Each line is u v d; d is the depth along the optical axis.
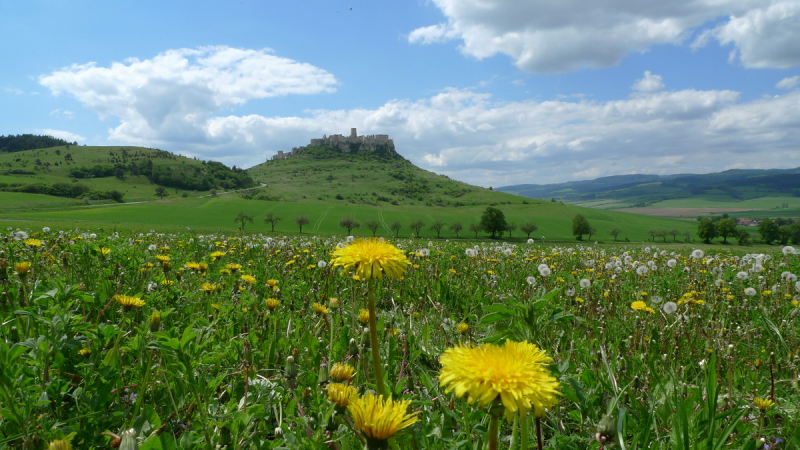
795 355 3.68
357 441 2.07
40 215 129.00
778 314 5.19
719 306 5.84
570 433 2.60
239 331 4.13
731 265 10.69
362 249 2.06
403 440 2.12
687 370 3.63
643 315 4.82
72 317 2.53
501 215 139.12
